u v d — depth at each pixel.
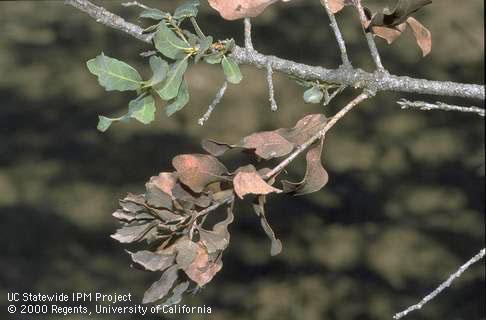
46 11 11.98
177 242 2.53
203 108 10.15
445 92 2.74
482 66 11.11
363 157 9.57
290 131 2.67
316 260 8.12
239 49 2.69
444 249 8.30
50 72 10.76
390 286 7.86
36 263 7.82
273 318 7.46
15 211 8.45
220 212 8.36
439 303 7.68
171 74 2.47
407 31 11.59
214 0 2.64
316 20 11.84
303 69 2.73
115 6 11.14
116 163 9.24
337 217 8.66
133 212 2.50
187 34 2.62
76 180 8.94
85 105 10.19
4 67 10.84
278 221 8.51
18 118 9.94
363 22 2.81
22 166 9.16
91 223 8.32
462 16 11.85
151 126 9.81
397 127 10.06
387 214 8.76
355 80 2.74
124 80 2.44
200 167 2.47
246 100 10.31
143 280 7.63
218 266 2.52
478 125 10.09
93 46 11.24
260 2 2.65
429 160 9.55
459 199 8.96
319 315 7.54
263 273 7.93
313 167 2.61
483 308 7.59
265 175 2.56
